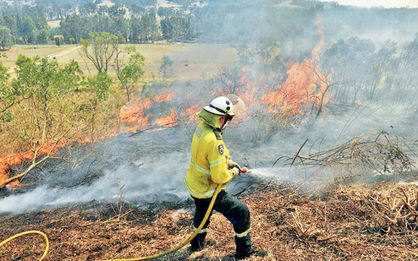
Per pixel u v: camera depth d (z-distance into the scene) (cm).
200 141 272
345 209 373
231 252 309
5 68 736
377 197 385
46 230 370
